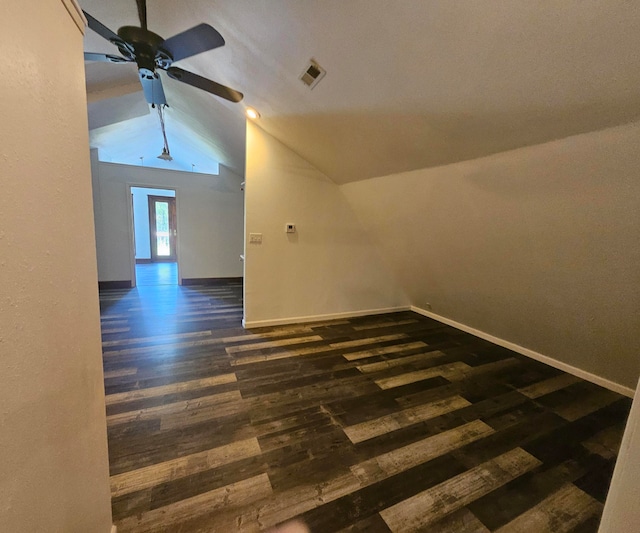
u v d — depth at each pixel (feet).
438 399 7.32
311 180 11.51
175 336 10.48
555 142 4.70
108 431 5.65
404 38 4.34
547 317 8.25
